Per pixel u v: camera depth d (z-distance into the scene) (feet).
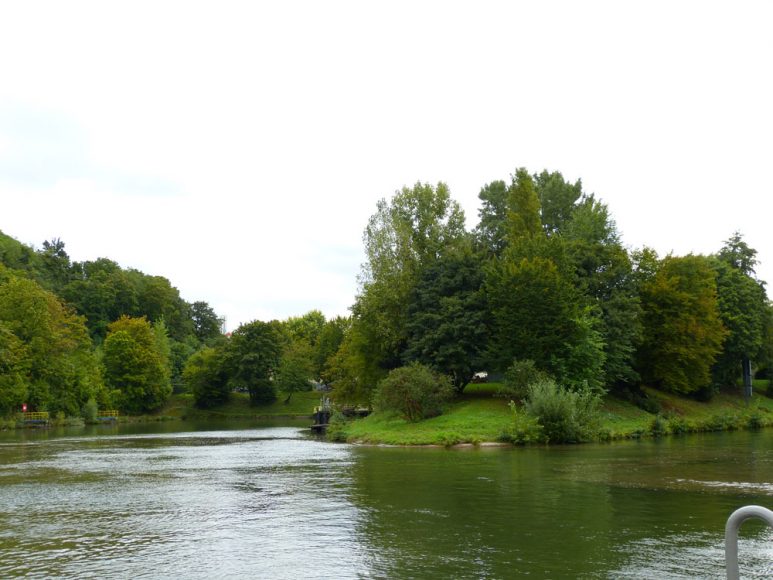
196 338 541.34
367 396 204.44
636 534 51.39
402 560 44.09
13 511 65.77
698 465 98.27
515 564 42.75
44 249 541.75
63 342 302.25
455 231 212.02
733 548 19.83
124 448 153.48
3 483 88.12
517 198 212.23
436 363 175.73
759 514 19.17
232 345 386.73
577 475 87.40
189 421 344.28
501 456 116.16
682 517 57.98
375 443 152.66
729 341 232.94
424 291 187.32
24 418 272.92
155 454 134.82
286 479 88.28
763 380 310.04
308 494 74.02
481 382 210.59
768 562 43.16
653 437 164.25
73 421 292.20
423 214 210.18
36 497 75.15
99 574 41.81
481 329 172.65
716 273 233.96
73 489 81.66
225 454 132.16
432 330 177.68
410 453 126.31
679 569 41.34
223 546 49.06
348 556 45.37
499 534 51.72
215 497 73.31
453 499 68.74
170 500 71.72
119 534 54.03
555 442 145.79
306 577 40.42
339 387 213.25
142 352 367.45
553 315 166.91
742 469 93.09
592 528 53.72
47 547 49.57
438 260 192.75
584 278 189.78
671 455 114.32
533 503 65.67
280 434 213.05
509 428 144.36
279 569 42.32
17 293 296.71
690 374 208.95
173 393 424.87
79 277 513.45
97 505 69.05
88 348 348.38
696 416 207.31
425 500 68.33
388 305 196.03
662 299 203.62
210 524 57.77
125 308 486.79
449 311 176.14
